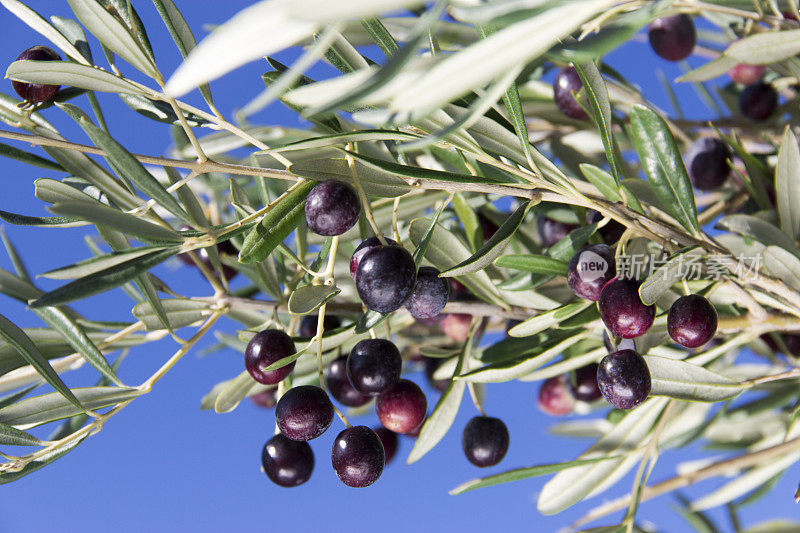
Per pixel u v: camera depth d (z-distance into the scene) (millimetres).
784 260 547
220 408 584
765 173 628
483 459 599
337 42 514
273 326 590
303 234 602
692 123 720
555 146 692
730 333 597
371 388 533
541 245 675
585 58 440
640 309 519
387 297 497
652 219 539
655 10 439
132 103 544
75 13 502
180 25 529
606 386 525
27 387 579
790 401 688
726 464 619
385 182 517
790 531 619
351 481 526
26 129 534
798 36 577
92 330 587
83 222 534
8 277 585
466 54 420
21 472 528
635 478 600
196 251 629
